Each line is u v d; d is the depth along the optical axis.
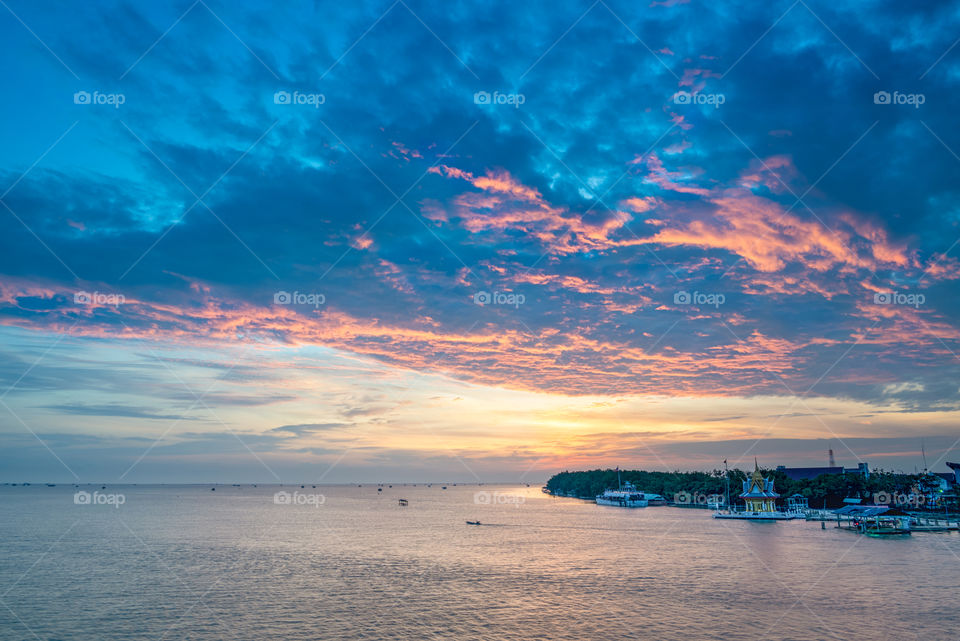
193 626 71.00
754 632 67.62
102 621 73.25
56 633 68.75
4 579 99.75
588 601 82.44
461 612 77.00
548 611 77.25
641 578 99.25
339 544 150.38
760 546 137.00
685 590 88.88
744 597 83.62
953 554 120.06
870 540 145.62
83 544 147.00
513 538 163.88
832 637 65.50
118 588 92.06
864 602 79.56
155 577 101.50
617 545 144.62
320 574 104.94
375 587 92.94
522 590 90.19
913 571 101.31
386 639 66.12
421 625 71.06
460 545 148.25
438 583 96.19
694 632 67.88
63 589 91.19
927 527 162.88
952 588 87.50
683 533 170.88
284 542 154.12
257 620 73.50
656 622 71.81
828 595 83.75
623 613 75.88
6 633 68.88
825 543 140.38
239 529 190.62
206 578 100.62
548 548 140.38
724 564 112.12
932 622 70.25
